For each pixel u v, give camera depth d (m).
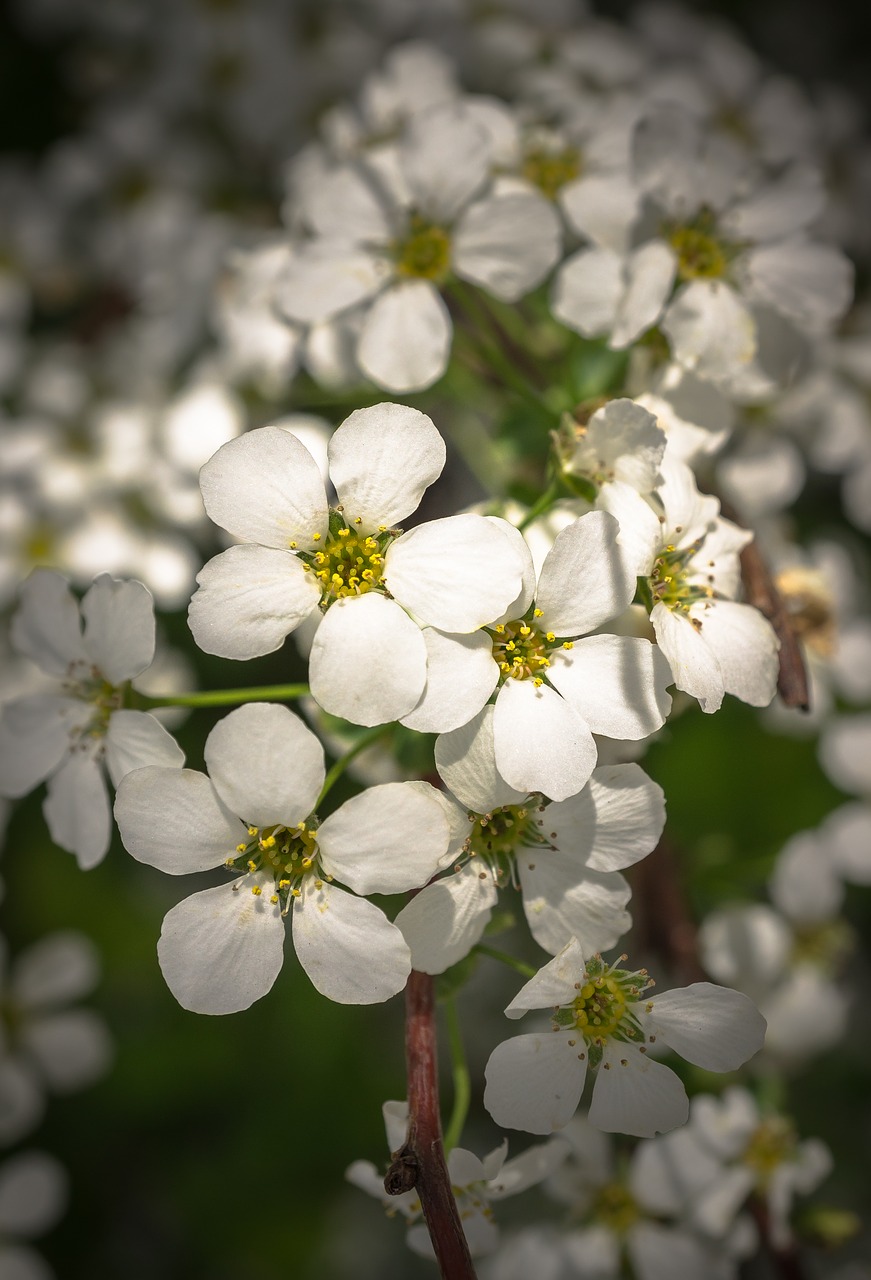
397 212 0.07
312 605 0.06
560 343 0.08
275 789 0.06
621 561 0.06
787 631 0.06
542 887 0.06
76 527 0.09
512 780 0.06
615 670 0.06
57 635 0.06
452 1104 0.09
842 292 0.07
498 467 0.07
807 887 0.08
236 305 0.08
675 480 0.06
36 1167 0.09
